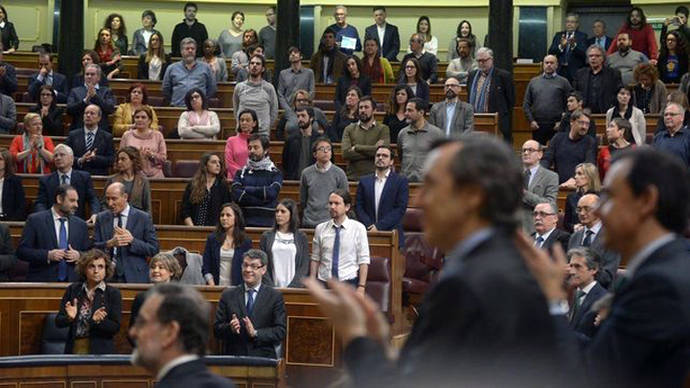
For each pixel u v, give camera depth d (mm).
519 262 2811
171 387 4262
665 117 13719
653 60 19875
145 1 25703
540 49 25031
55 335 10984
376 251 12297
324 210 13203
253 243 12453
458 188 2861
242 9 25719
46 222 12117
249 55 19688
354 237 11883
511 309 2730
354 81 18094
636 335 3555
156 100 18641
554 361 2779
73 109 16641
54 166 14844
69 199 12141
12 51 21891
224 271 11750
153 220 14172
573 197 12305
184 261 11633
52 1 25562
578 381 2885
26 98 19062
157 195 14172
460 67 19438
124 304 11086
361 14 25578
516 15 25125
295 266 11758
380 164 12945
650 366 3572
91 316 10453
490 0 19500
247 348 10555
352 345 2920
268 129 16344
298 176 14961
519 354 2727
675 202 3607
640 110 16203
